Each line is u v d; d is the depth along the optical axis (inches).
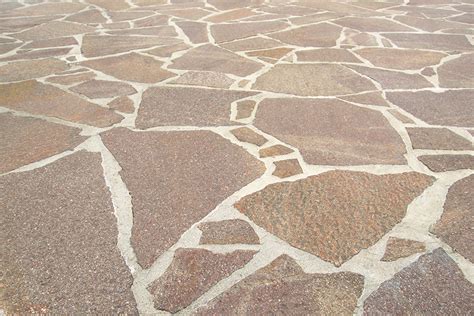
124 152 95.8
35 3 243.4
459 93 125.0
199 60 152.3
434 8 226.2
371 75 138.3
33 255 67.3
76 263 65.7
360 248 68.6
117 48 165.8
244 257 66.8
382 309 58.6
